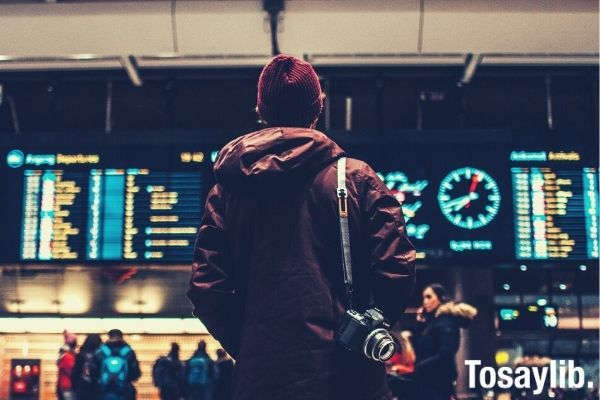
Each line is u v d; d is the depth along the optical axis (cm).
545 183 711
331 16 646
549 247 703
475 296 1077
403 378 535
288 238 180
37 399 1321
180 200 707
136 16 649
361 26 655
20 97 826
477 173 712
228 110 859
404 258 178
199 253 190
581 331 1082
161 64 720
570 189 710
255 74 741
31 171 716
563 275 1094
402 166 714
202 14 644
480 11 645
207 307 188
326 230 182
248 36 661
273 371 171
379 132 716
